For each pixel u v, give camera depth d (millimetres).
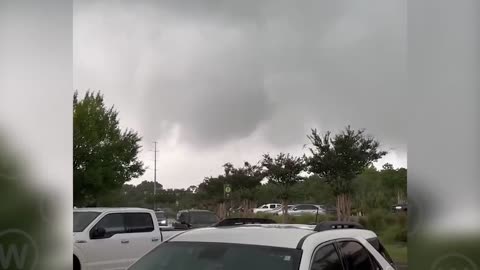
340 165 24172
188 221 24266
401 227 20156
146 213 12781
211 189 40188
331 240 4848
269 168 30219
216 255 4547
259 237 4699
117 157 33750
